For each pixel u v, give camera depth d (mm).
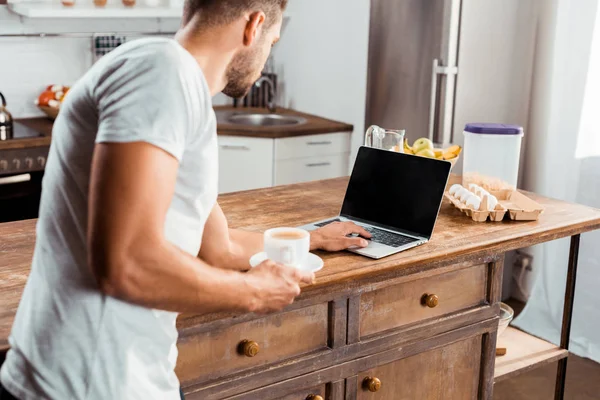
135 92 1115
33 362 1222
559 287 3600
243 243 1754
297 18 4477
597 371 3320
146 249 1112
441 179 1940
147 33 4367
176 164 1140
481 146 2305
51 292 1214
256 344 1688
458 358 2107
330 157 4141
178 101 1132
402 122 3807
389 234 1970
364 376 1921
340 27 4141
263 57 1359
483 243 1942
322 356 1819
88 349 1198
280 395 1779
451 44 3512
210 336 1646
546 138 3824
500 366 2279
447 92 3568
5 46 3994
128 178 1085
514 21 3705
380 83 3898
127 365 1226
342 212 2131
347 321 1843
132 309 1221
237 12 1262
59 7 3799
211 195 1309
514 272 4070
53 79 4164
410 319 1969
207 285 1221
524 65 3814
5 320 1455
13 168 3449
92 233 1104
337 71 4211
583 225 2182
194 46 1279
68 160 1198
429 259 1841
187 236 1285
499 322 2377
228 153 3980
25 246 1887
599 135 3449
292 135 3945
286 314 1749
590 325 3492
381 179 2066
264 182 3990
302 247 1567
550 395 3125
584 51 3449
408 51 3701
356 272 1721
